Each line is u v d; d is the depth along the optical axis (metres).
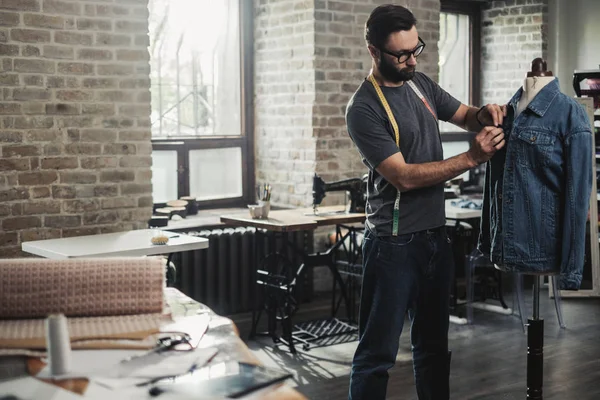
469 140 7.68
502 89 7.69
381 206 3.03
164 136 6.08
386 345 3.02
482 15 7.79
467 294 5.48
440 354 3.13
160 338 2.00
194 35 6.16
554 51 7.44
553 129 2.80
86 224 4.75
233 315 5.65
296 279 5.12
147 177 4.94
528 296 6.28
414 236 2.98
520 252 2.86
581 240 2.80
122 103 4.82
